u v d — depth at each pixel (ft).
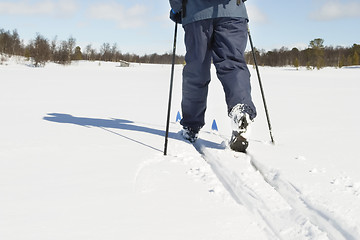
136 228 3.91
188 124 9.09
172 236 3.76
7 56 146.92
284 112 15.76
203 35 8.06
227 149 7.92
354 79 48.88
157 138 9.18
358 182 5.64
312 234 3.94
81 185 5.29
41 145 7.98
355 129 11.32
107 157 7.00
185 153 7.57
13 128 10.25
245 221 4.23
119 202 4.66
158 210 4.45
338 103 19.86
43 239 3.55
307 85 36.45
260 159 7.12
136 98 21.80
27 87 28.48
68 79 41.01
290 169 6.43
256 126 11.84
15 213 4.19
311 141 9.27
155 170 6.21
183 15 8.24
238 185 5.47
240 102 7.56
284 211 4.55
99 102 19.16
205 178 5.81
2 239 3.51
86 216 4.17
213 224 4.11
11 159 6.74
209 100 21.76
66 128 10.38
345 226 4.10
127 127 11.02
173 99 21.65
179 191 5.17
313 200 4.88
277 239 3.84
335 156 7.58
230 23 7.90
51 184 5.31
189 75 8.57
